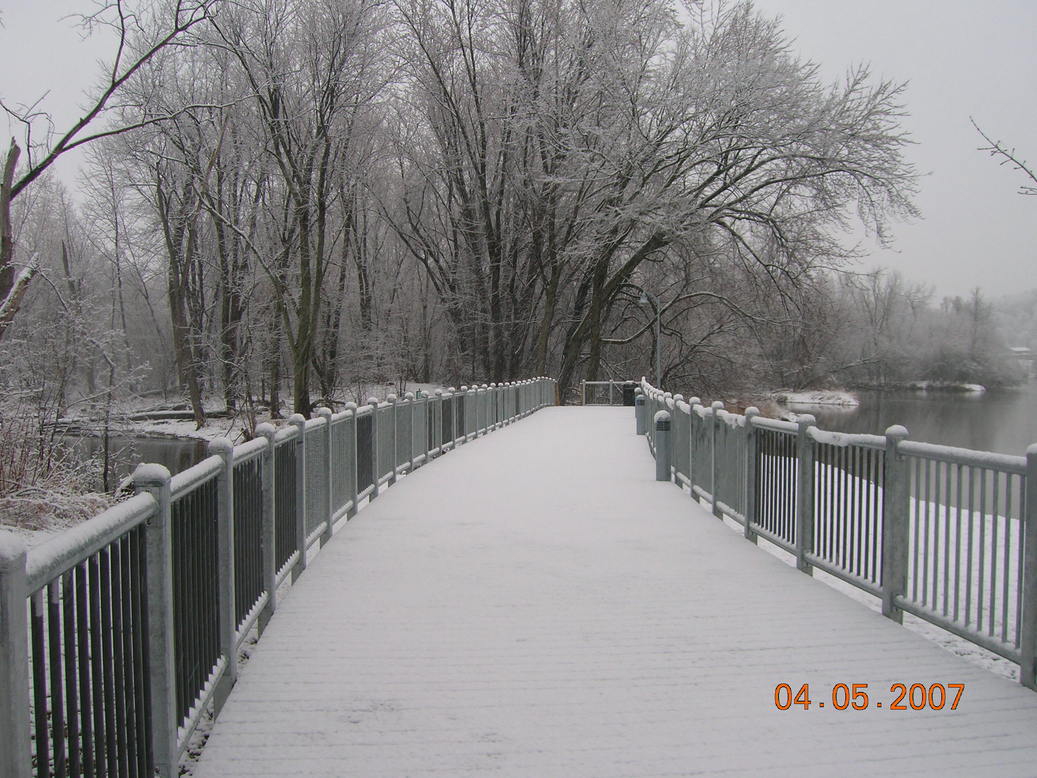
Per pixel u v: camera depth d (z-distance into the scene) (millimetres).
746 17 33125
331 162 30203
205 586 3668
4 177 10805
